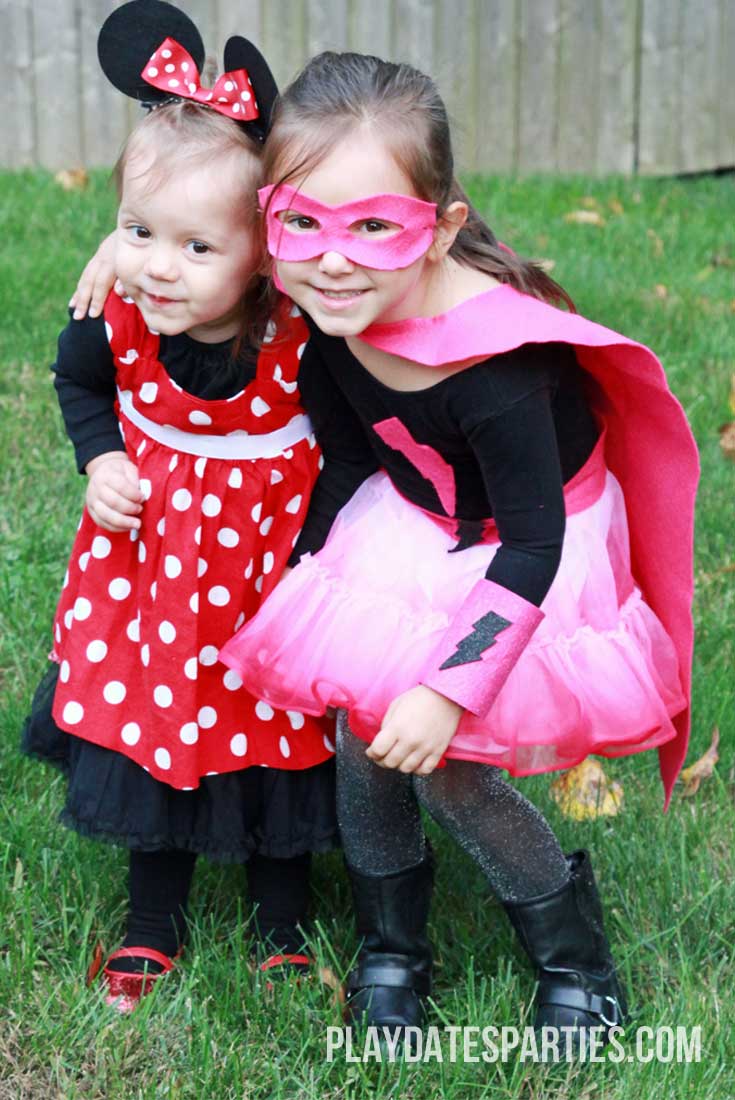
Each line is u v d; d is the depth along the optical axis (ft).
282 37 22.76
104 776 7.23
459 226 6.25
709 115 24.39
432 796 6.92
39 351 14.53
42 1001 6.99
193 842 7.29
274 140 6.05
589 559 6.76
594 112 24.20
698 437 13.58
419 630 6.61
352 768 6.96
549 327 6.15
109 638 7.20
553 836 7.14
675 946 7.82
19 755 8.96
